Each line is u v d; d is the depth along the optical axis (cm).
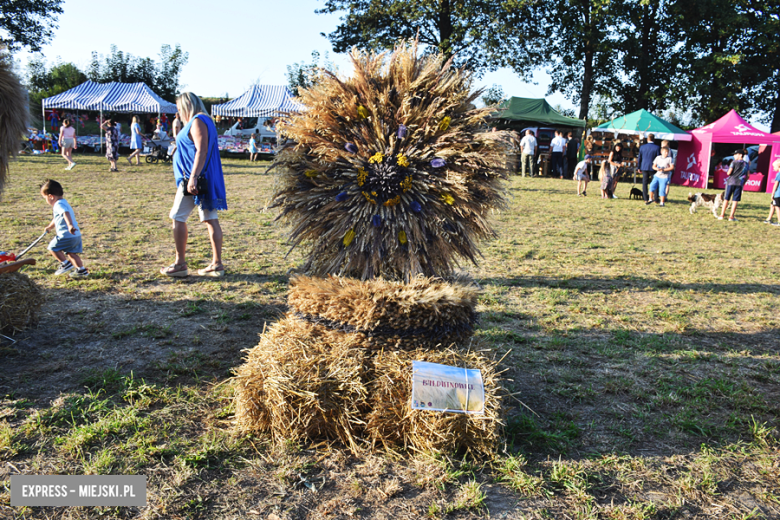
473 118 305
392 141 299
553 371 362
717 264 741
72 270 538
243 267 602
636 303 538
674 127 2416
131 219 875
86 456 246
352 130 304
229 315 444
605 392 334
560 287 583
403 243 300
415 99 308
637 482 243
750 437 286
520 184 1909
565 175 2336
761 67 3228
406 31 2966
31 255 602
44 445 253
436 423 253
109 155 1688
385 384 260
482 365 270
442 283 293
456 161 301
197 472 238
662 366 378
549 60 3203
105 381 312
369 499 226
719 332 459
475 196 307
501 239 845
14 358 346
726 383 350
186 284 527
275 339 284
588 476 246
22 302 381
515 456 258
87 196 1109
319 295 285
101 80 4159
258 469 243
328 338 283
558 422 294
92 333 392
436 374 259
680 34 3356
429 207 303
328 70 314
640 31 3369
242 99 2538
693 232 1024
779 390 346
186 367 341
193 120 513
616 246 841
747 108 3491
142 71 4169
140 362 348
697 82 3108
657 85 3400
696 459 263
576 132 2511
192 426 276
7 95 331
